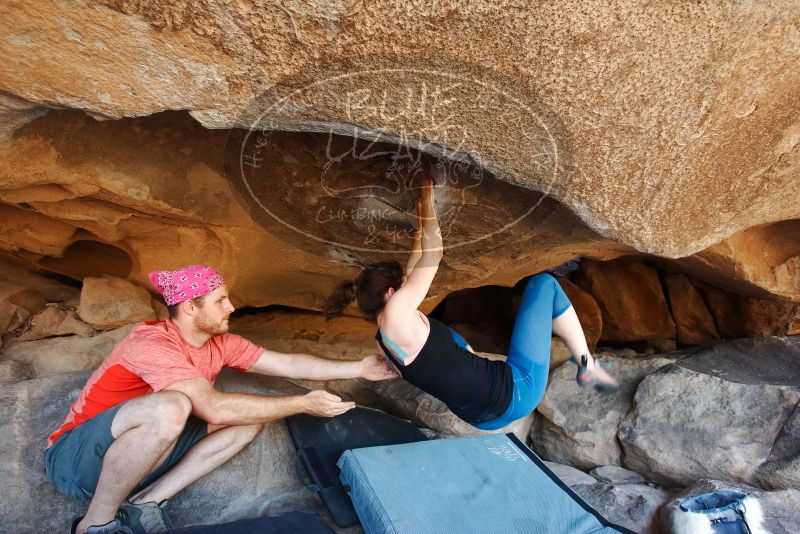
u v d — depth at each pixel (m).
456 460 2.03
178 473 1.87
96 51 1.22
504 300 4.22
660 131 1.45
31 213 2.26
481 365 1.95
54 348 2.39
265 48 1.18
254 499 1.99
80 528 1.64
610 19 1.16
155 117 1.83
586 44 1.20
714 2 1.19
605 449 2.48
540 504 1.83
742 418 2.29
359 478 1.87
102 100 1.35
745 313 3.40
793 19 1.27
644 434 2.38
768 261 2.85
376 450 2.01
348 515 1.90
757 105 1.48
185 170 1.99
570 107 1.33
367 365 2.16
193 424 1.93
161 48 1.20
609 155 1.49
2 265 2.71
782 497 1.92
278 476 2.09
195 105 1.34
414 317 1.85
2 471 1.84
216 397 1.80
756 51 1.32
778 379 2.56
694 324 3.63
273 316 3.27
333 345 3.01
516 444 2.20
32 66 1.26
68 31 1.17
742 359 2.77
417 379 1.90
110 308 2.53
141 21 1.14
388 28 1.13
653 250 1.89
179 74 1.26
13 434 1.94
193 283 1.82
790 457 2.10
